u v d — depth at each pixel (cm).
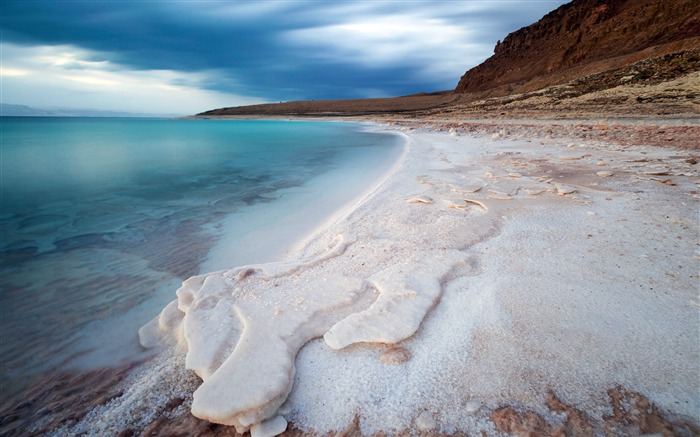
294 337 265
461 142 1541
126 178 1094
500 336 255
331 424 196
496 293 312
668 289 302
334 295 320
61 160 1491
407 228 490
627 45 3831
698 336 243
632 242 399
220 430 200
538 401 200
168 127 4306
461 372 225
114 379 263
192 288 360
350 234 486
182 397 232
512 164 915
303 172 1129
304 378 230
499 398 204
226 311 306
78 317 348
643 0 4494
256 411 197
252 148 1906
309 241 502
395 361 237
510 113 2855
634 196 568
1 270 454
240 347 248
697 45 2589
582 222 473
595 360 228
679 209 493
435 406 202
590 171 772
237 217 652
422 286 325
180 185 972
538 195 613
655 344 238
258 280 362
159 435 203
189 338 271
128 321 339
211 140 2458
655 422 182
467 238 440
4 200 821
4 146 2039
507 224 482
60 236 572
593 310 280
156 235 571
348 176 997
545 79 4497
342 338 258
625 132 1265
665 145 1009
